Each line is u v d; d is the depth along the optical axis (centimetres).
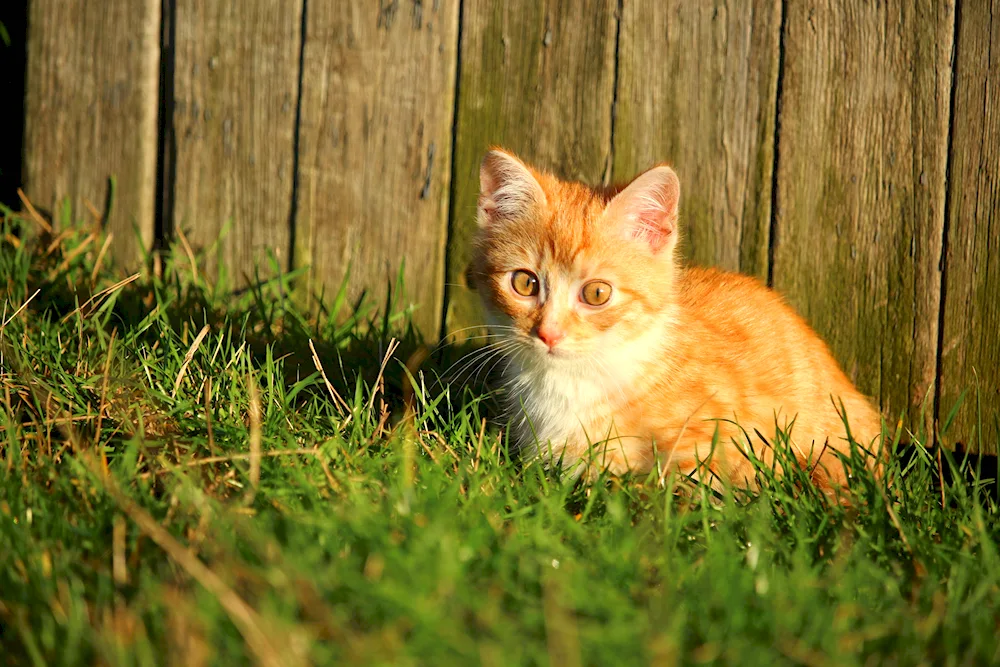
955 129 147
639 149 151
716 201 151
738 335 145
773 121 149
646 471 141
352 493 130
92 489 131
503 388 145
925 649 124
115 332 144
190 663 113
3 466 133
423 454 137
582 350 141
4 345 142
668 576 125
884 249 149
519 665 115
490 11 152
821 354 147
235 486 133
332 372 148
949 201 148
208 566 126
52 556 126
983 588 125
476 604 122
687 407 142
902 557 130
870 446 139
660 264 144
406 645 116
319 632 122
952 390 149
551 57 151
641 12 150
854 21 148
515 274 143
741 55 149
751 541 129
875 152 148
